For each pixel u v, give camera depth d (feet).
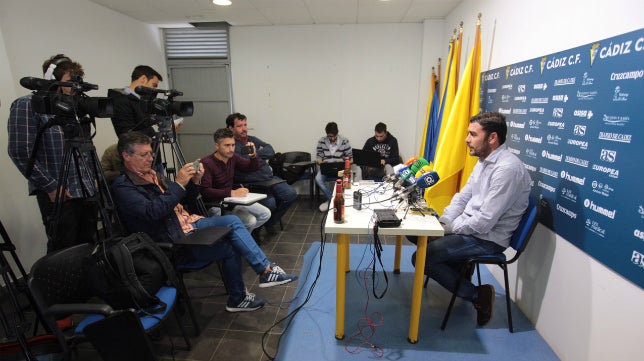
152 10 11.55
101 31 10.96
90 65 10.55
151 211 5.66
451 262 6.32
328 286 7.64
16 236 7.83
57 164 6.32
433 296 7.28
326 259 8.96
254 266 6.80
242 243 6.66
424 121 13.91
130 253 4.59
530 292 6.35
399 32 13.74
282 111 14.98
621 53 4.05
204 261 6.10
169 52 14.78
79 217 6.68
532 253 6.28
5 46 7.75
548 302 5.75
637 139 3.82
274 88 14.78
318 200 14.47
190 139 15.58
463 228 5.93
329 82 14.49
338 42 14.07
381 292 7.42
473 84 8.38
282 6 11.25
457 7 11.09
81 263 4.78
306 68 14.44
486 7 8.45
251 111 15.11
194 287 7.67
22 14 8.29
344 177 7.67
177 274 5.82
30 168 5.39
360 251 9.44
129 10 11.51
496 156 5.92
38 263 4.33
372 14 12.32
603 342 4.43
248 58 14.55
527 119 6.34
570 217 5.09
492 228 5.94
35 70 8.67
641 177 3.77
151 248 4.97
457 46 9.70
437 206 8.39
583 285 4.84
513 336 6.02
